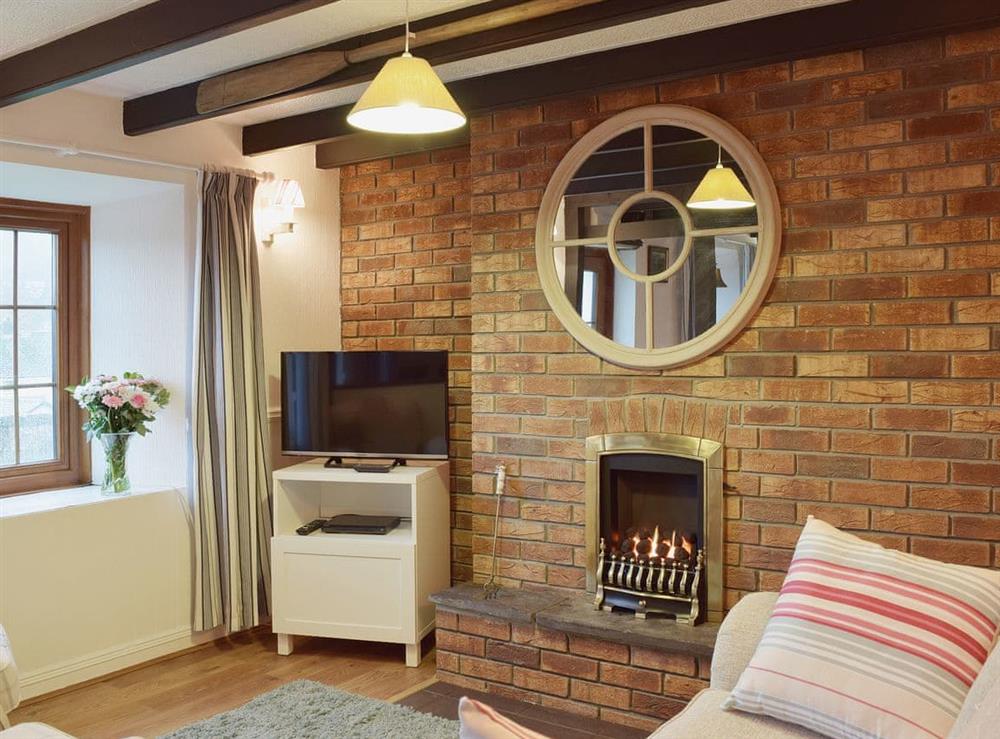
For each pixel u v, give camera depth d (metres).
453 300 4.60
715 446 3.40
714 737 2.11
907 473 3.08
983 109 2.93
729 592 3.41
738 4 2.88
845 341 3.18
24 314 4.27
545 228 3.75
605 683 3.41
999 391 2.93
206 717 3.43
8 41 3.08
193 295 4.20
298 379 4.36
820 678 2.10
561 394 3.77
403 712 3.41
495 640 3.67
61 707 3.53
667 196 3.48
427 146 4.39
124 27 2.83
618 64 3.32
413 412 4.23
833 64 3.17
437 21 2.95
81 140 3.78
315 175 4.85
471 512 4.58
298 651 4.22
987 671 1.82
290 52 3.30
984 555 2.96
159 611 4.09
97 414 3.98
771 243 3.26
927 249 3.03
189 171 4.19
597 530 3.66
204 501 4.14
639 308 3.56
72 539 3.76
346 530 4.20
